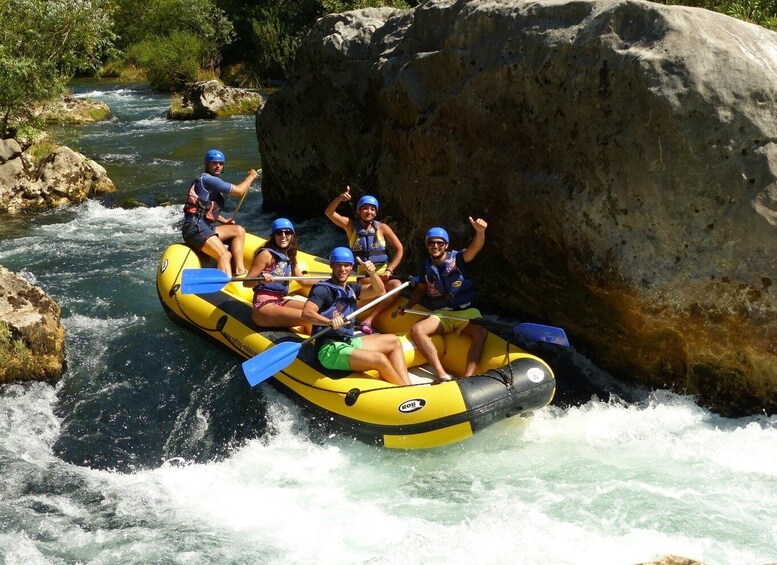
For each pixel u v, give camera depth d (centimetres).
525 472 515
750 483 489
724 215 524
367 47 856
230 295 677
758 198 512
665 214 539
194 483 518
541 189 611
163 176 1332
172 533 462
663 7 539
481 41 648
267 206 1079
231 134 1758
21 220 1083
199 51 2961
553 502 477
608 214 566
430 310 605
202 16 3161
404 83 727
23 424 575
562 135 590
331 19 914
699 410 576
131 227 1044
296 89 959
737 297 532
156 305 771
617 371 622
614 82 546
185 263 735
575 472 511
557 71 582
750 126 510
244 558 439
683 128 519
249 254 774
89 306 771
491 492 493
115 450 556
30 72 1326
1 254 928
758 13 866
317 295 574
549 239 617
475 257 696
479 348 583
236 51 3269
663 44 529
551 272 629
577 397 601
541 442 549
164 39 2997
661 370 593
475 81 645
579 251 591
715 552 423
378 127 848
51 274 860
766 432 542
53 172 1176
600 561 416
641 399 600
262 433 572
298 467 532
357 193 890
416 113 720
